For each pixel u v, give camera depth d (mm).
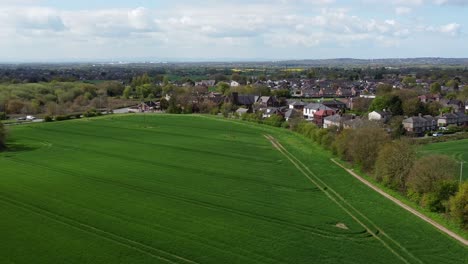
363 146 106000
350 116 182750
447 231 68188
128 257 57844
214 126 185750
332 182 97188
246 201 82438
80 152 126938
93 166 109125
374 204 81438
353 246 62188
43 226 68312
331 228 68875
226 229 68062
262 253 59562
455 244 63188
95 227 68188
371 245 62594
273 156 124375
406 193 86812
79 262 56375
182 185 93000
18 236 64375
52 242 62375
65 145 138125
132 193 86500
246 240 63812
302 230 68000
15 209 75938
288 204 81000
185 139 151875
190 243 62562
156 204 79875
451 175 81250
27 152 126250
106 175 100250
